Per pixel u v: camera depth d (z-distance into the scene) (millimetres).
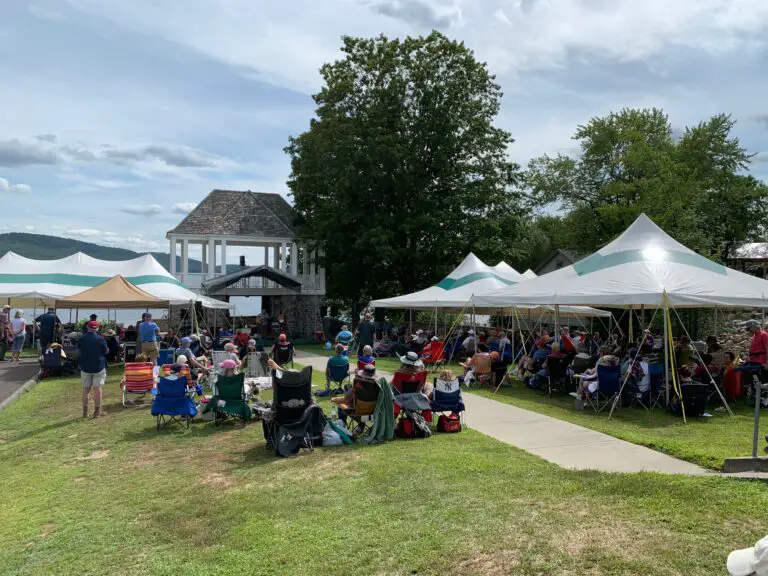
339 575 4770
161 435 10289
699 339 22062
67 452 9523
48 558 5625
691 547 4785
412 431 9336
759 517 5363
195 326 21844
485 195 34594
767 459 6820
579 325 29594
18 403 13695
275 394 8961
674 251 14320
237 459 8625
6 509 7152
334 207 34031
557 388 14500
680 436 9469
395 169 33406
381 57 34375
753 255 42906
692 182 35312
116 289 18500
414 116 34312
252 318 36125
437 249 32938
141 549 5664
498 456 8008
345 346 13969
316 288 38000
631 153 33719
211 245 35531
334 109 34594
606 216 33906
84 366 11852
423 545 5152
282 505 6477
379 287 39219
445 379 9930
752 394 12758
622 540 4977
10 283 23203
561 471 7113
